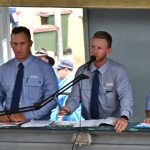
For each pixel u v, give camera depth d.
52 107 6.02
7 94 6.35
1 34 8.98
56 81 6.43
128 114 5.49
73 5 7.09
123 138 4.86
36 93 6.27
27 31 6.32
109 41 5.94
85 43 8.51
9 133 5.17
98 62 6.03
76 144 4.96
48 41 9.20
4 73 6.38
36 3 7.16
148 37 8.35
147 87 8.46
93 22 8.41
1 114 5.22
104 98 6.09
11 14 9.17
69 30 9.05
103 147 4.91
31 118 5.89
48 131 5.04
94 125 5.03
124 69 6.11
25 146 5.14
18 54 6.28
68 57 9.06
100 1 6.98
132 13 8.32
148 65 8.41
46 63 6.42
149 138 4.80
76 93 6.12
